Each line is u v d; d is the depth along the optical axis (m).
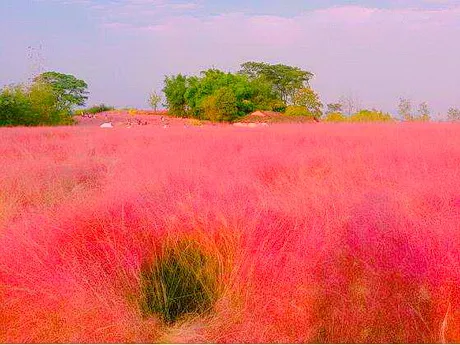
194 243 3.48
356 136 12.26
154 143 12.11
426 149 8.08
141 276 3.20
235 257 3.21
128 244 3.37
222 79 62.72
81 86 74.88
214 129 19.67
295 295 2.85
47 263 3.15
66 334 2.73
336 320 2.75
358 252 3.00
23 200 5.22
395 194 4.16
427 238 3.01
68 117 39.78
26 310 2.83
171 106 65.75
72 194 5.17
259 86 69.06
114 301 2.86
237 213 3.59
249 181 5.13
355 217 3.37
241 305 2.94
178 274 3.37
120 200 3.90
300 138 12.48
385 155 7.56
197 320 2.94
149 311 3.04
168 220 3.56
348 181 5.30
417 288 2.79
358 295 2.84
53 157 9.84
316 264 2.97
